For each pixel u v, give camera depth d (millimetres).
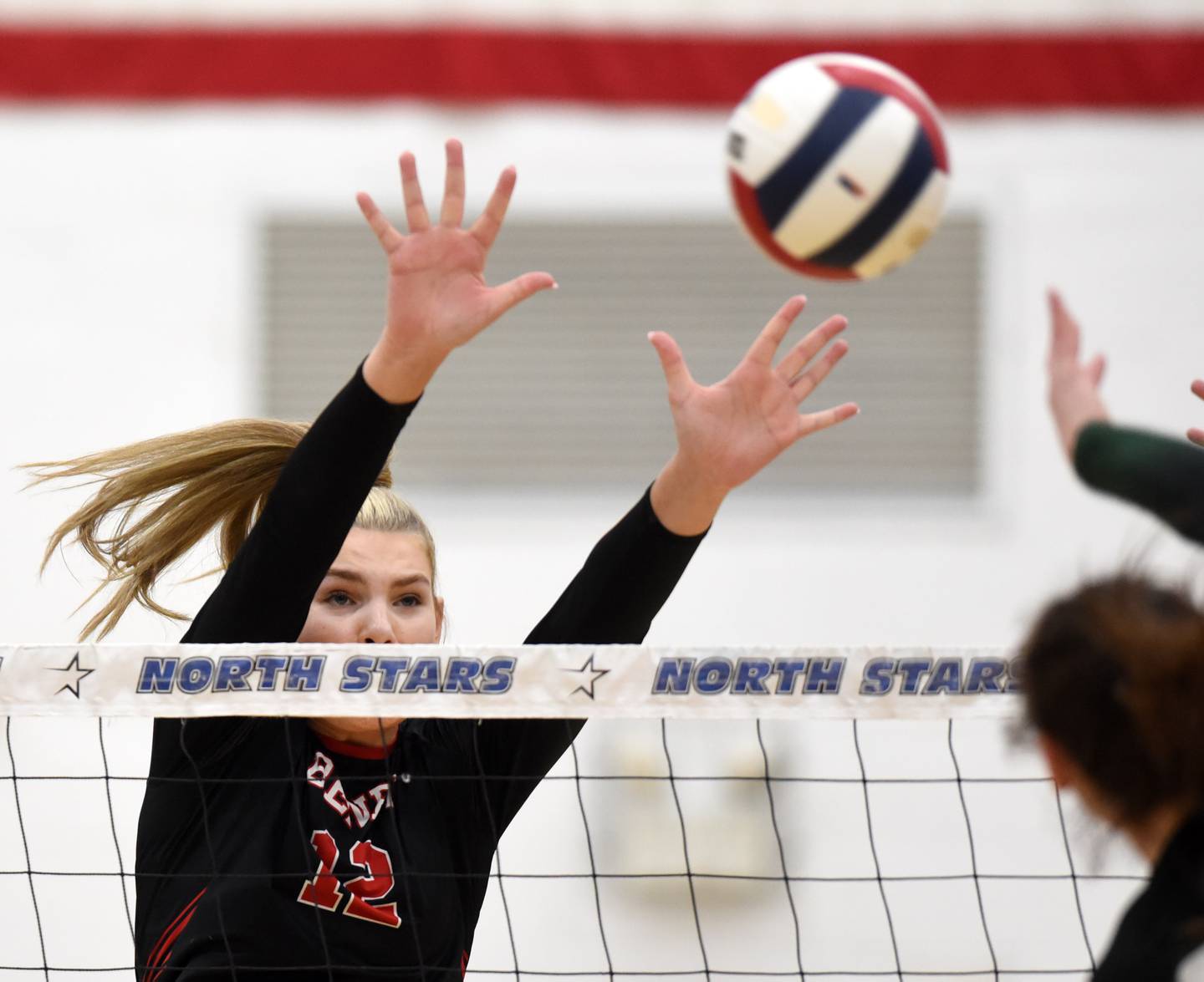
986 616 31766
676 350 9711
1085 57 32094
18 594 30312
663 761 28312
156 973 9367
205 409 32094
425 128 32875
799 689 10039
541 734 10289
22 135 32219
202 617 9867
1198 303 32094
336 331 32750
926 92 32219
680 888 27922
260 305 32594
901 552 31969
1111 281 32312
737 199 10812
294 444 11383
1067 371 8195
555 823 28125
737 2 32594
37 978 25484
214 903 9344
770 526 32156
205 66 32312
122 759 27078
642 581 9961
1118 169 32375
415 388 9070
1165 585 6832
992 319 32812
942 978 27344
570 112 32812
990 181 32656
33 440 31547
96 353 31969
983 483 32594
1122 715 6453
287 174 32688
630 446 32969
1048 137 32469
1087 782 6641
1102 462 7641
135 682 9656
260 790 9719
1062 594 6910
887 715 10023
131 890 26016
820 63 10836
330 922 9352
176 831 9727
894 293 33156
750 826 28156
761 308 33281
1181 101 32000
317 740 10094
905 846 28031
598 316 33250
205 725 9805
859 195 10375
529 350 33250
